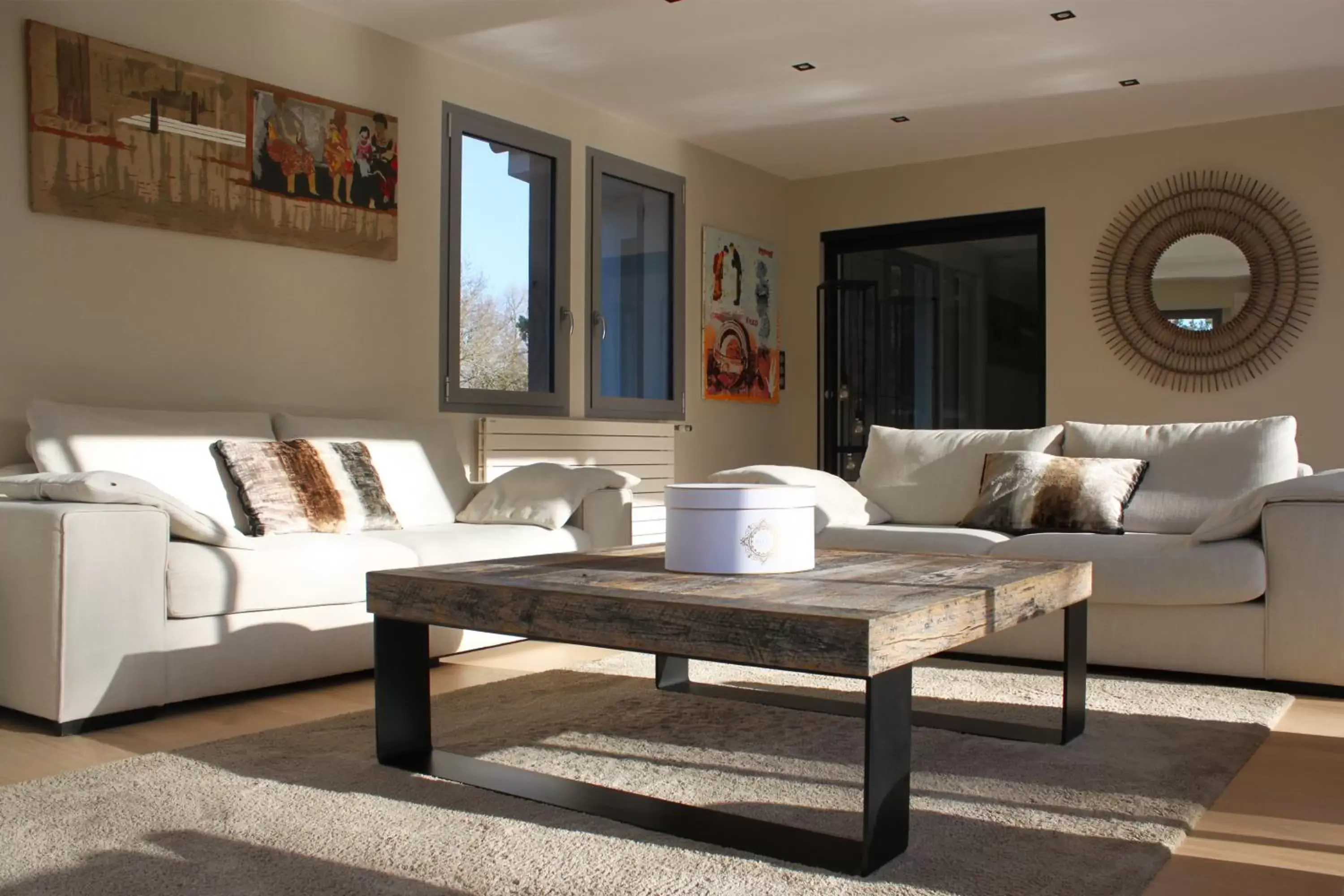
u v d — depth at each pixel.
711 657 1.86
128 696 2.80
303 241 4.34
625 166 5.90
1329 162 5.66
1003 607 2.13
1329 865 1.85
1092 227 6.25
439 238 4.92
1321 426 5.67
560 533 4.00
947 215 6.70
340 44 4.50
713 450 6.55
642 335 6.08
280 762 2.41
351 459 3.93
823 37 4.71
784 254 7.18
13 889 1.70
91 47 3.70
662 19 4.52
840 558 2.65
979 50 4.87
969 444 4.52
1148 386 6.10
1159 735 2.67
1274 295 5.78
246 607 3.05
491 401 5.14
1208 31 4.64
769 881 1.74
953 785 2.25
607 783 2.27
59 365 3.65
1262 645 3.27
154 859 1.83
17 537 2.79
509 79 5.24
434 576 2.27
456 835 1.94
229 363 4.12
